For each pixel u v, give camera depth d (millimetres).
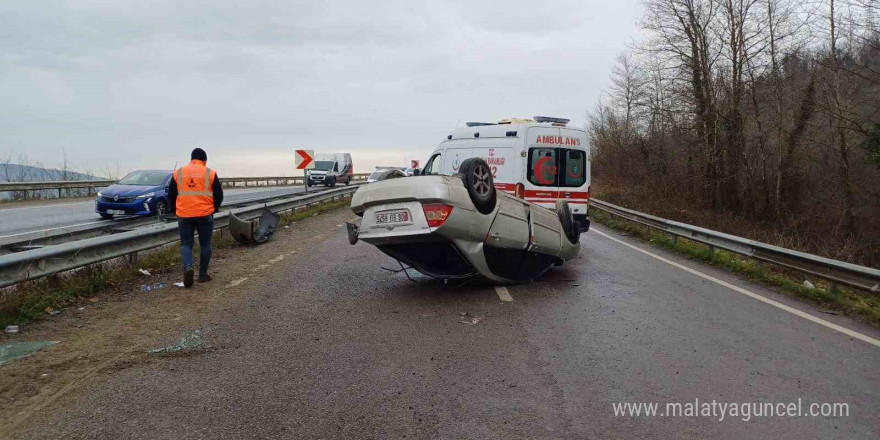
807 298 7535
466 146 12391
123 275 7992
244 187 46938
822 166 22750
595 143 51250
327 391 4168
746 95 23844
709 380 4438
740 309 6848
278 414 3771
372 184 7191
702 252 11117
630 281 8641
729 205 25766
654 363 4820
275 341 5363
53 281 6906
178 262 9656
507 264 7855
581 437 3484
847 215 21234
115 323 5938
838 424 3701
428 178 6770
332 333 5641
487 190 7223
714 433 3559
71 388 4180
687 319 6316
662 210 24344
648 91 28609
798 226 22297
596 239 14516
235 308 6621
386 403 3959
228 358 4879
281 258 10352
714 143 25281
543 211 8547
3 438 3406
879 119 19391
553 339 5496
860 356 5059
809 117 21781
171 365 4691
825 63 19922
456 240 6895
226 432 3514
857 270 6867
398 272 9000
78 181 28234
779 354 5094
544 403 3975
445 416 3760
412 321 6125
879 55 18469
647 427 3623
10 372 4484
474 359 4895
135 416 3721
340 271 9109
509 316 6375
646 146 35156
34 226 15039
